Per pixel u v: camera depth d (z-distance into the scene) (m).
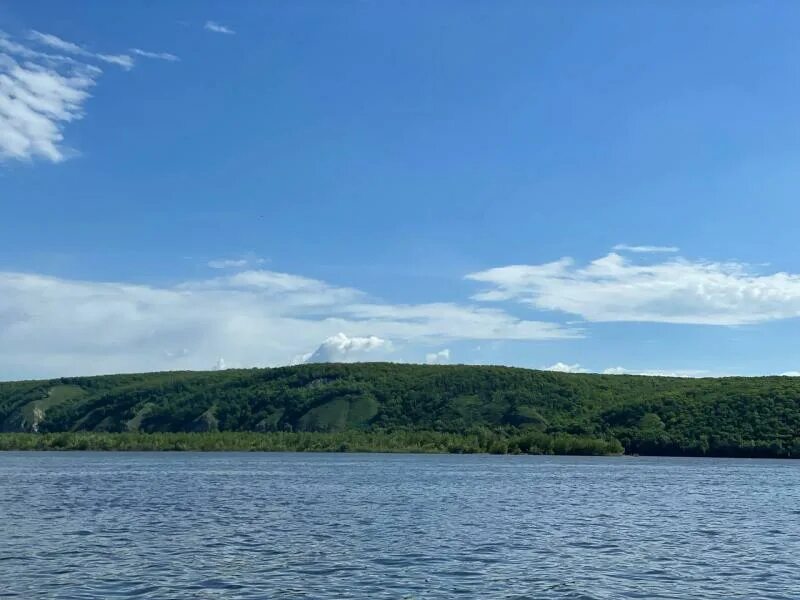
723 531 78.12
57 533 72.00
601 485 149.62
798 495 128.00
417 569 54.69
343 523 81.31
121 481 151.75
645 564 57.91
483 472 193.75
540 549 64.50
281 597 45.72
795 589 49.59
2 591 46.75
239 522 81.81
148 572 52.75
